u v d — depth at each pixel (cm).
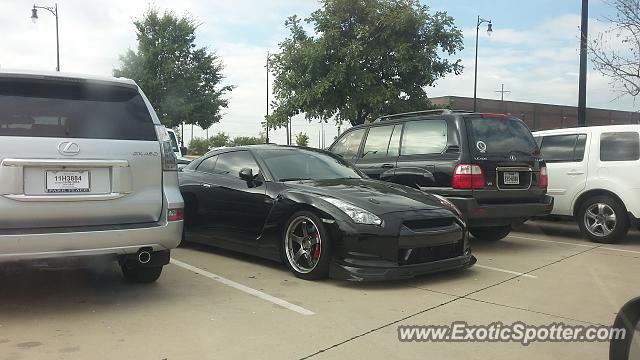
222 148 758
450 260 586
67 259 439
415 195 622
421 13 1359
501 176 738
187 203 752
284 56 1409
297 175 667
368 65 1374
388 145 833
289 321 452
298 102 1368
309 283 574
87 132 456
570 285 576
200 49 2906
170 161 496
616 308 496
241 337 415
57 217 436
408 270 548
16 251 419
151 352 383
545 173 796
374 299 517
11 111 433
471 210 708
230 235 684
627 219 826
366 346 400
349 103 1344
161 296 522
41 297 514
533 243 842
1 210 416
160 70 2797
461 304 504
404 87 1397
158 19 2822
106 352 382
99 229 448
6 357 370
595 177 855
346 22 1373
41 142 431
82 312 470
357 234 546
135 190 471
